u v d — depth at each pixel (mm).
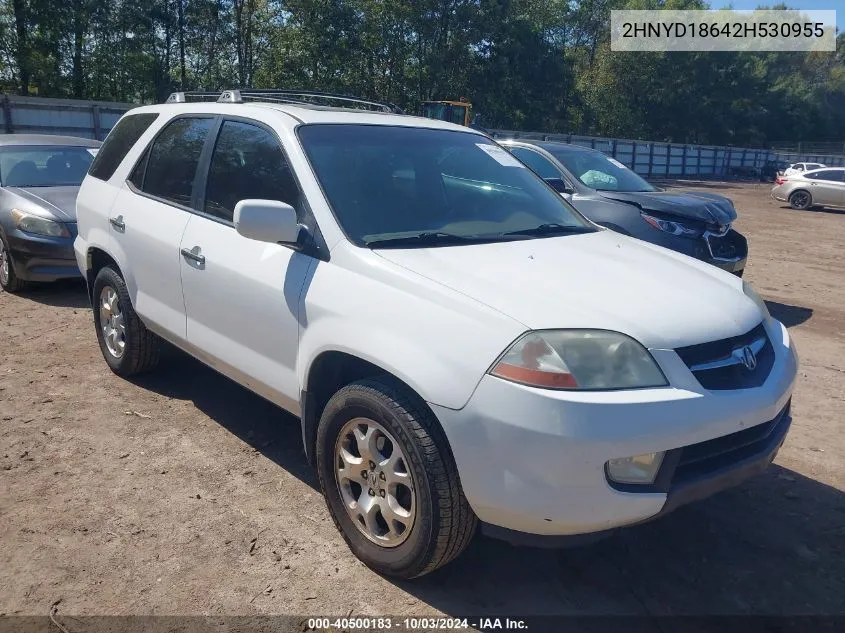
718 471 2730
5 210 7305
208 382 5102
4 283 7535
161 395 4848
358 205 3377
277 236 3164
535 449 2463
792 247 14609
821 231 17812
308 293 3178
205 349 3934
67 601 2822
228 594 2895
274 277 3375
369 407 2859
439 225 3492
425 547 2750
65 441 4152
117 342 5020
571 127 52250
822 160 63000
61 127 25547
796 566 3215
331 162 3533
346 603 2863
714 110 62812
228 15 38906
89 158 8688
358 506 3057
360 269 3051
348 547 3217
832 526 3553
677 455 2576
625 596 2973
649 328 2695
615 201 7508
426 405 2740
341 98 4926
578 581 3059
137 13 36156
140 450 4078
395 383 2871
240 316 3604
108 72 36500
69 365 5363
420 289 2840
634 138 61125
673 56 59250
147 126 4785
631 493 2523
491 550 3250
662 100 60469
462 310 2707
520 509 2516
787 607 2938
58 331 6234
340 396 3002
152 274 4328
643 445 2494
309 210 3340
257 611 2801
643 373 2596
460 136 4277
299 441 4258
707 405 2627
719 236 7266
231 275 3623
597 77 59875
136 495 3605
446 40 43406
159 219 4270
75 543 3191
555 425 2445
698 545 3350
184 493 3641
